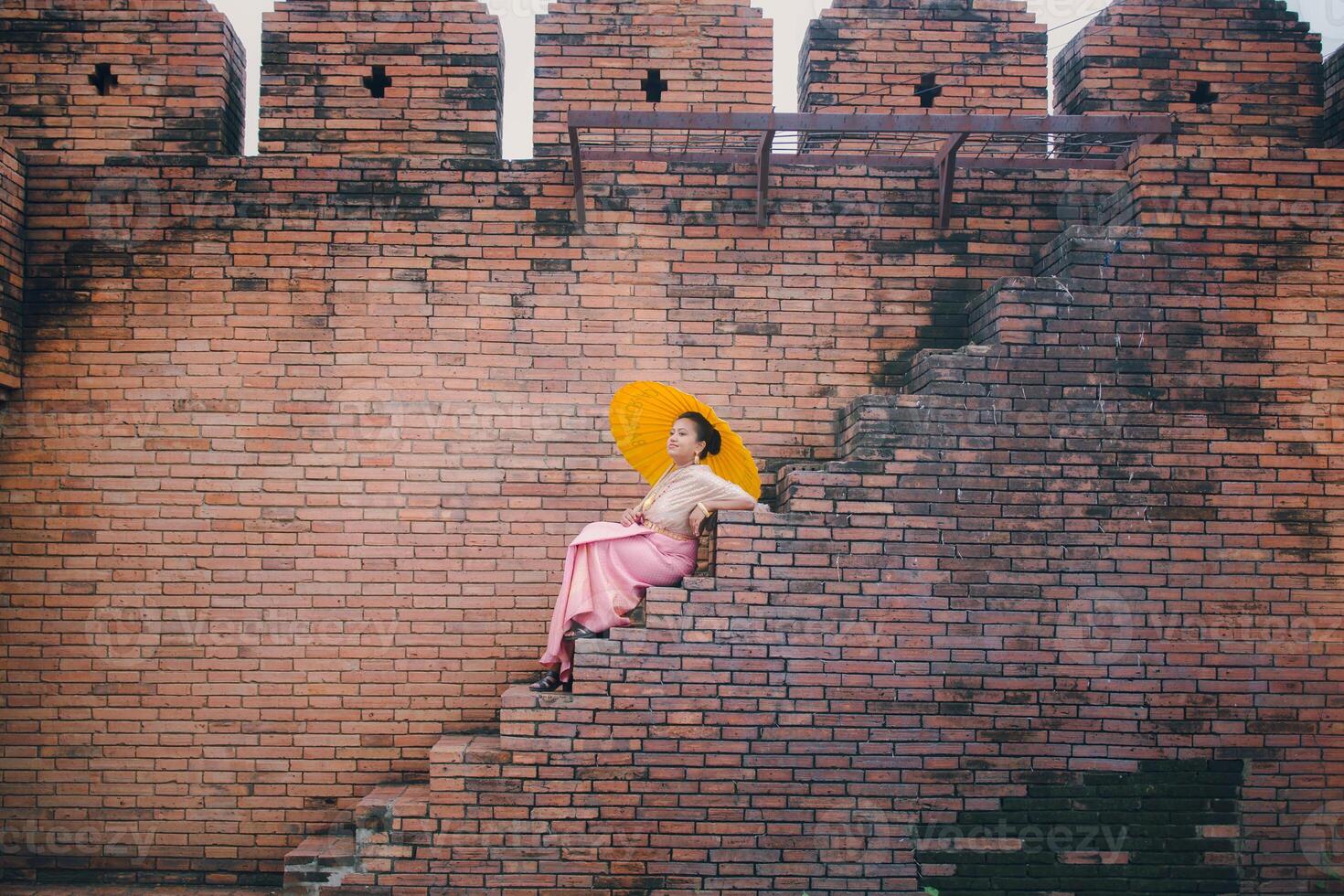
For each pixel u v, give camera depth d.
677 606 6.16
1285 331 6.52
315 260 6.95
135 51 7.11
